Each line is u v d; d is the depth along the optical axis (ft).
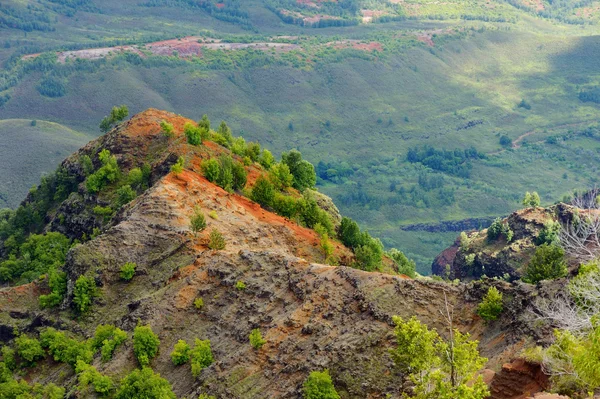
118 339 289.74
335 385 221.87
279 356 242.37
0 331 345.51
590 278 179.11
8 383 301.02
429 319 230.68
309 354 235.81
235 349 260.62
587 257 199.52
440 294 239.09
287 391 227.81
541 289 209.05
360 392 215.92
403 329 159.12
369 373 219.61
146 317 295.69
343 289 254.88
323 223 412.57
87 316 326.65
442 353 156.66
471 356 155.12
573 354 159.22
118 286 333.83
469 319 226.58
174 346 275.59
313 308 253.44
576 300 184.75
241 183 423.23
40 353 318.86
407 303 237.66
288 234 371.97
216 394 242.17
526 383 170.81
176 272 315.37
